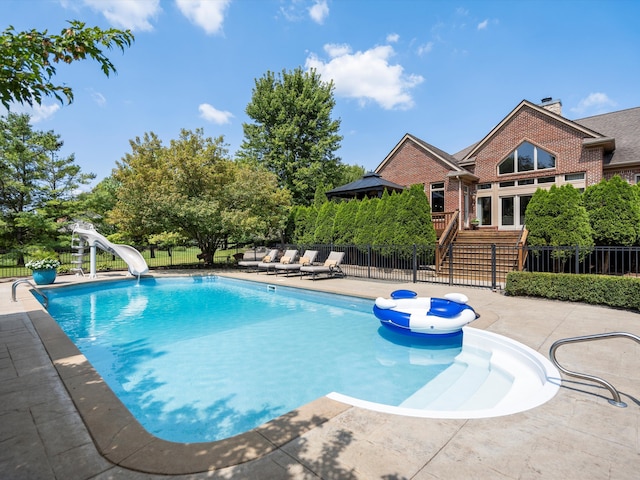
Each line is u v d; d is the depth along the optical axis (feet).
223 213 52.70
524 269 38.68
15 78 8.51
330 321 25.81
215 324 25.13
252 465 7.35
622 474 7.12
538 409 9.96
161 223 54.03
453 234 48.91
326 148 98.99
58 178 70.23
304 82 97.76
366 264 53.78
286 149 97.50
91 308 31.19
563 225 34.47
